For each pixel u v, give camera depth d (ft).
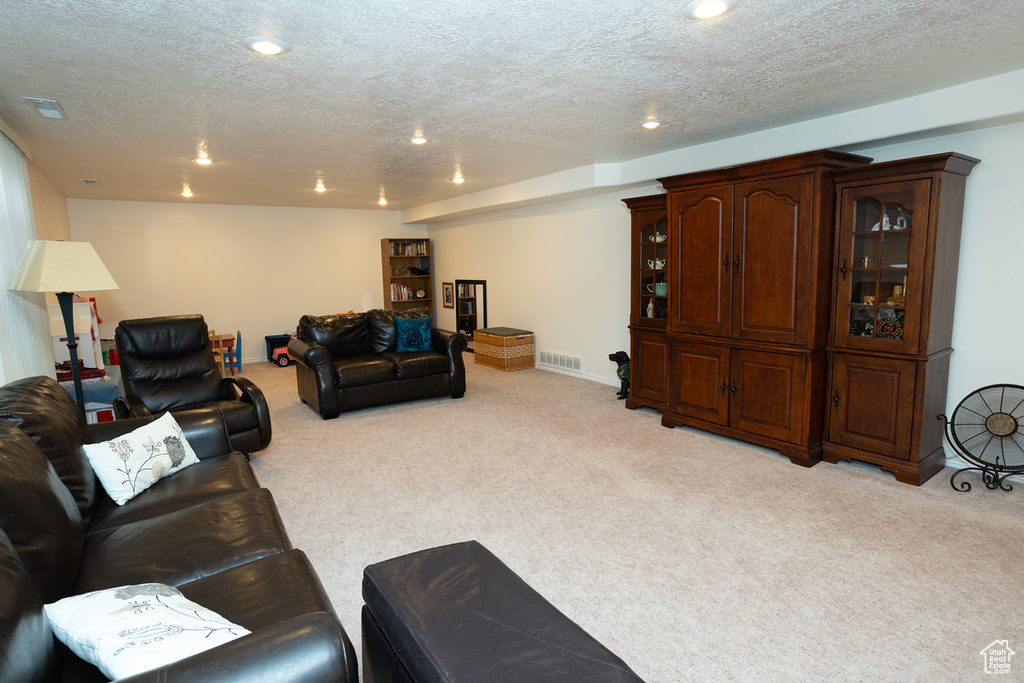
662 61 8.06
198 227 24.44
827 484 10.61
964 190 10.48
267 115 10.57
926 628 6.49
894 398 10.64
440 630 4.07
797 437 11.73
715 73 8.64
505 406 17.02
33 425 6.22
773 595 7.19
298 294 27.07
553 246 21.48
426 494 10.55
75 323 14.01
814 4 6.24
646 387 15.96
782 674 5.83
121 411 11.37
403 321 18.70
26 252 9.48
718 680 5.77
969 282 10.68
